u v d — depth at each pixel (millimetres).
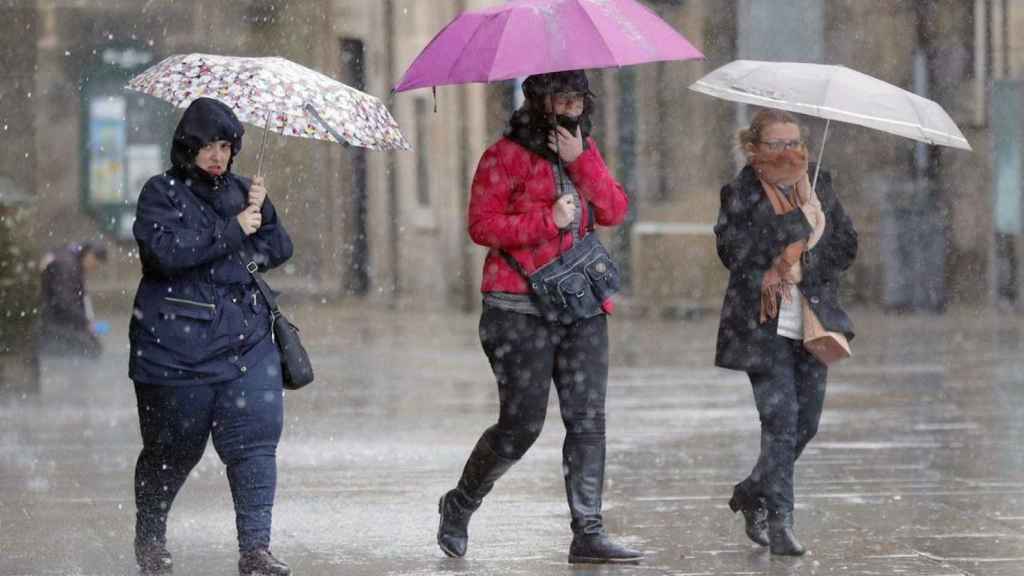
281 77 19109
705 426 34656
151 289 18812
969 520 23000
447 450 30969
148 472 19406
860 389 42031
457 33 19141
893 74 82938
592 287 19406
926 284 79812
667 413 37125
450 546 20359
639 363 50781
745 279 20391
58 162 99125
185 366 18688
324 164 101062
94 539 21875
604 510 24125
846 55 83875
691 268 80688
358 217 101438
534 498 25203
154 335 18719
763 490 20469
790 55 84625
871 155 81062
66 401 40844
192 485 27078
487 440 19875
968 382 43688
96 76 99688
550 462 29172
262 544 18781
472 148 92688
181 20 100688
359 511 24125
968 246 80438
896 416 36156
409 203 96812
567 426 19812
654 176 85250
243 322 18953
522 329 19422
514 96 92125
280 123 18922
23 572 19469
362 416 36938
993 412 36844
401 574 19344
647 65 85562
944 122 20359
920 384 43219
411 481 27109
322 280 100875
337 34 101438
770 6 84688
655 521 23141
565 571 19422
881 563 19766
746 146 20531
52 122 98938
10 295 42906
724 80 20797
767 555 20406
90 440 32906
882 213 80438
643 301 80500
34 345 43188
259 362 19016
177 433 19016
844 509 24016
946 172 80625
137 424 35719
